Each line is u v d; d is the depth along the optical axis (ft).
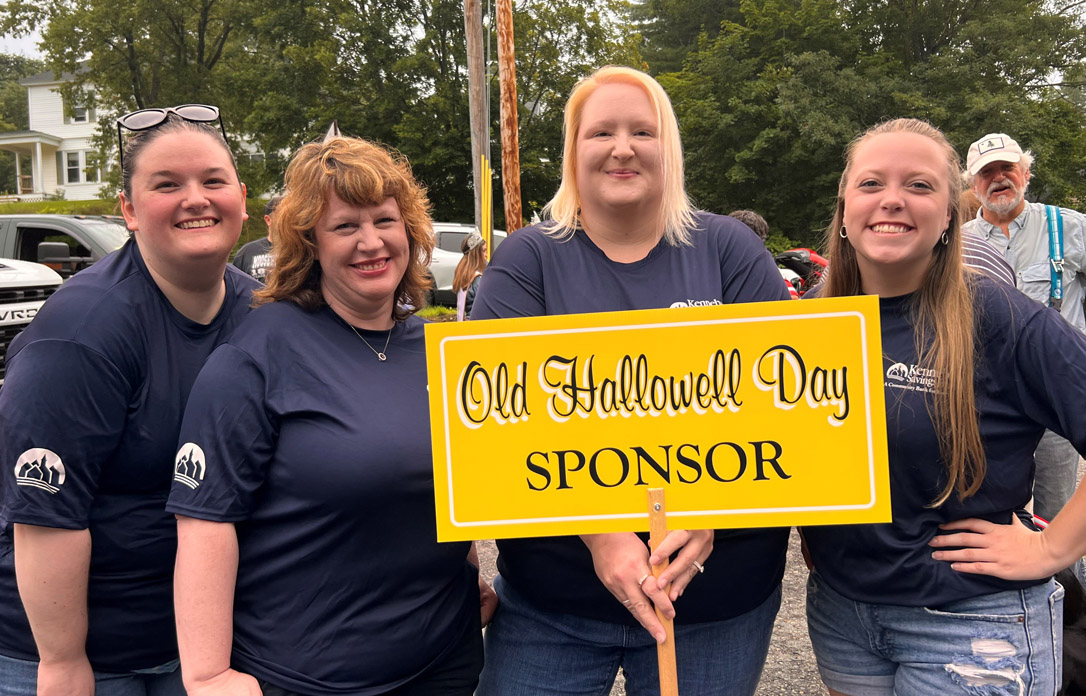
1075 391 4.81
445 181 74.59
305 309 5.34
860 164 5.27
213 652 4.79
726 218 5.97
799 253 41.27
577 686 5.93
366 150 5.33
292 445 4.97
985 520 5.25
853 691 5.83
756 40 82.89
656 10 115.24
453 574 5.54
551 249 5.74
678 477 4.90
